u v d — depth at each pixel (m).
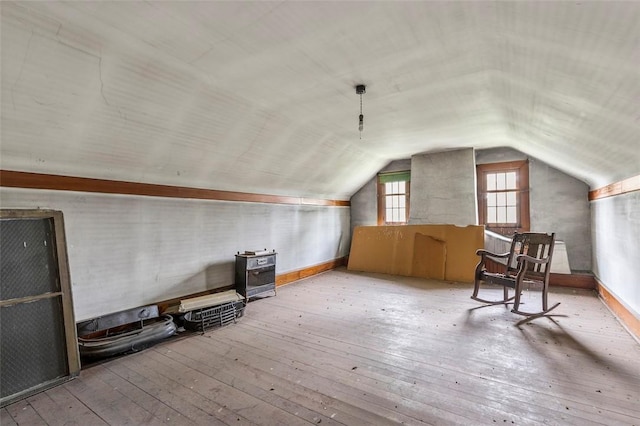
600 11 1.14
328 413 1.83
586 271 4.75
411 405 1.89
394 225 6.34
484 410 1.83
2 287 2.10
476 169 5.65
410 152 5.74
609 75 1.55
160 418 1.81
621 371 2.25
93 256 2.86
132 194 3.16
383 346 2.75
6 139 2.21
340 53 2.17
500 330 3.05
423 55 2.19
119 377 2.29
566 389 2.03
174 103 2.63
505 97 2.83
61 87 2.07
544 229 5.09
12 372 2.05
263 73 2.47
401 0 1.58
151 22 1.76
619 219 3.33
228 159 3.78
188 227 3.71
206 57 2.19
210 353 2.66
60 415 1.87
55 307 2.31
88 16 1.68
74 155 2.62
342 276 5.77
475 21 1.71
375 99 3.08
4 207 2.34
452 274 5.32
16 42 1.71
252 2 1.60
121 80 2.22
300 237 5.60
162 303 3.42
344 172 5.87
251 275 4.20
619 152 2.59
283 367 2.39
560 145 3.44
